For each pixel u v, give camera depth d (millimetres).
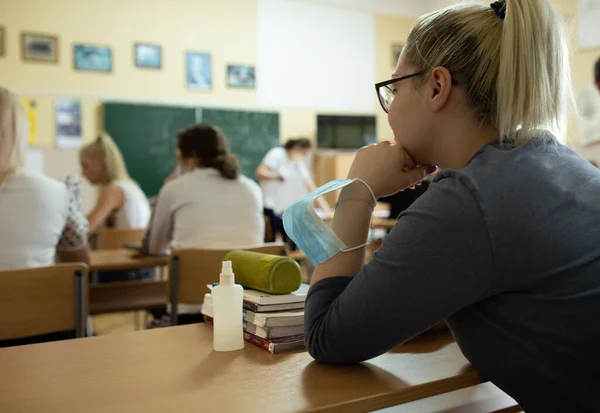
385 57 7910
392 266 801
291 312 1020
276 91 7262
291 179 6402
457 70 869
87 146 3449
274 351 961
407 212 839
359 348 838
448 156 917
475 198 779
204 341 1033
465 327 840
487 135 884
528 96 828
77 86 6215
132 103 6430
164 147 6598
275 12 7230
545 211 764
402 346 1016
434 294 780
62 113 6137
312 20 7449
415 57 911
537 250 751
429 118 904
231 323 977
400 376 842
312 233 917
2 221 1684
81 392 771
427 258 781
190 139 2395
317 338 871
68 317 1713
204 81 6836
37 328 1664
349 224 927
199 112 6789
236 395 760
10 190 1709
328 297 886
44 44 6059
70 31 6184
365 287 816
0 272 1597
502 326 794
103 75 6336
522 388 800
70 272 1703
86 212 6141
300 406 720
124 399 743
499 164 812
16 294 1625
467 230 768
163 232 2402
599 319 730
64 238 1943
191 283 2158
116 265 2396
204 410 707
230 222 2326
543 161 821
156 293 2830
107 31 6355
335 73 7613
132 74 6473
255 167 7129
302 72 7406
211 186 2334
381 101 975
